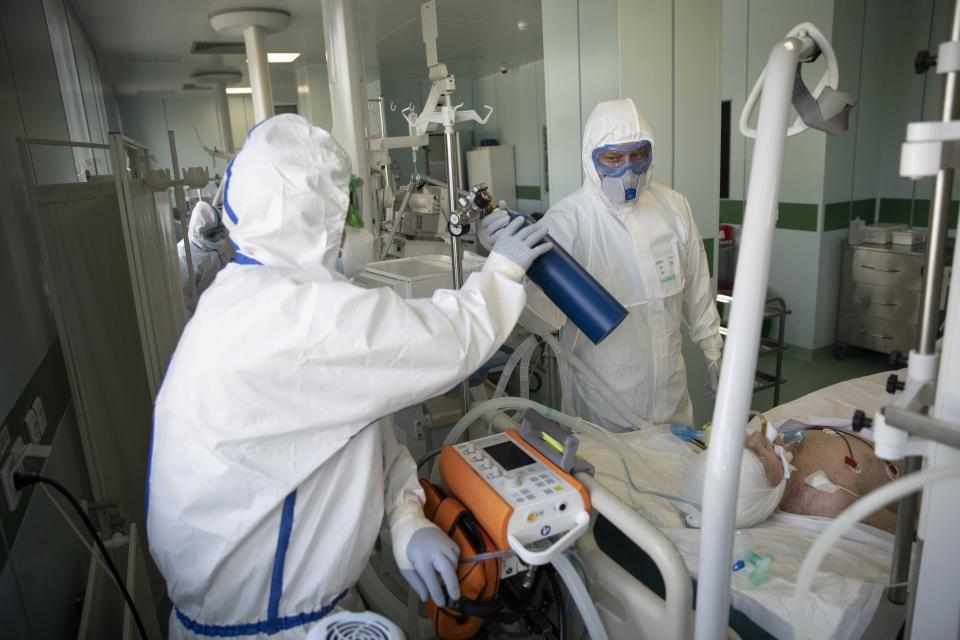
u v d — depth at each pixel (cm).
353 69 281
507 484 99
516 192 795
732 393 69
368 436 103
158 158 813
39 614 133
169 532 100
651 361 187
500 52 641
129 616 158
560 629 102
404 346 93
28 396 142
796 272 434
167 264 244
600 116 170
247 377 90
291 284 92
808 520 134
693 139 253
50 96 233
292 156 98
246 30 416
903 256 385
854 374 407
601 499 99
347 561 102
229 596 101
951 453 68
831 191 411
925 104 402
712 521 71
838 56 388
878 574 115
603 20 236
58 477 159
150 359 189
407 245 388
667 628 92
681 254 191
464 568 97
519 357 161
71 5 363
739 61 436
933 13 388
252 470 94
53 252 172
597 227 183
